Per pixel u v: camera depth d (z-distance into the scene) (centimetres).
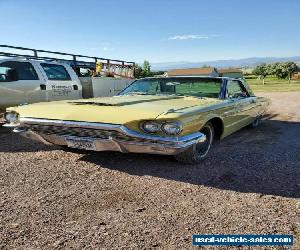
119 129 372
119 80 969
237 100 584
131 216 302
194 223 289
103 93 907
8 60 685
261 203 332
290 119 966
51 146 554
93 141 397
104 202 332
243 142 625
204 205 327
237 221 294
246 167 453
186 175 415
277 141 635
